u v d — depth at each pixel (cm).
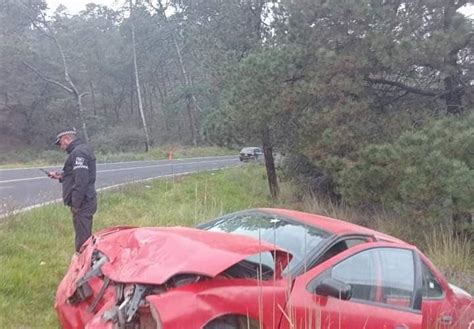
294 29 1700
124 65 7831
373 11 1519
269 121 1780
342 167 1521
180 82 8062
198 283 410
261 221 569
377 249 529
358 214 1597
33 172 2461
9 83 5981
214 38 2373
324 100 1648
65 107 6141
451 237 1248
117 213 1325
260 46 1966
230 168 3603
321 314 453
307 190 2016
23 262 755
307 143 1647
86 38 7712
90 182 776
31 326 571
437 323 568
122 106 8925
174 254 423
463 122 1351
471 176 1195
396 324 505
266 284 443
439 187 1245
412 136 1363
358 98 1609
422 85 1638
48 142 6278
